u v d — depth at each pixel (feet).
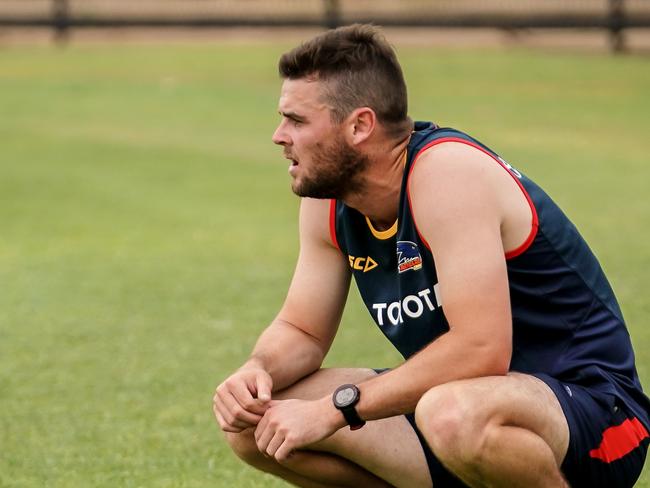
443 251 34.53
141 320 72.95
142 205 112.47
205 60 213.87
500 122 155.12
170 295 79.10
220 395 37.50
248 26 239.50
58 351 66.64
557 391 34.76
